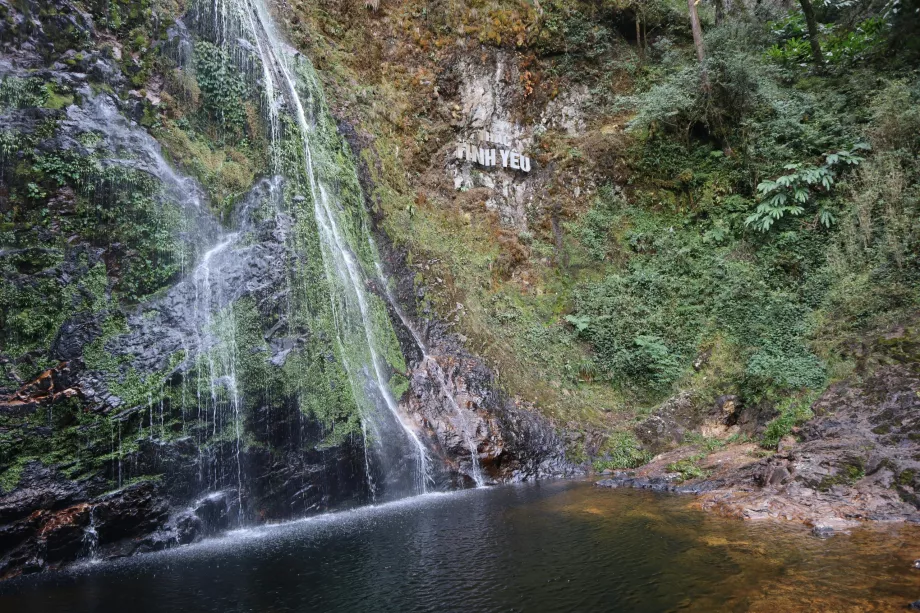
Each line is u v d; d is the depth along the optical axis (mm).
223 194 7844
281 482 7195
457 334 10938
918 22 13758
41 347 5914
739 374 10461
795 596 3869
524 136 14828
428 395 9578
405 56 13797
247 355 7270
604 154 14867
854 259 11094
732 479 7570
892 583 4000
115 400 6129
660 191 14539
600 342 12234
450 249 12375
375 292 10031
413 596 4223
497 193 14016
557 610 3863
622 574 4492
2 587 4902
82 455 5832
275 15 11141
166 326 6750
